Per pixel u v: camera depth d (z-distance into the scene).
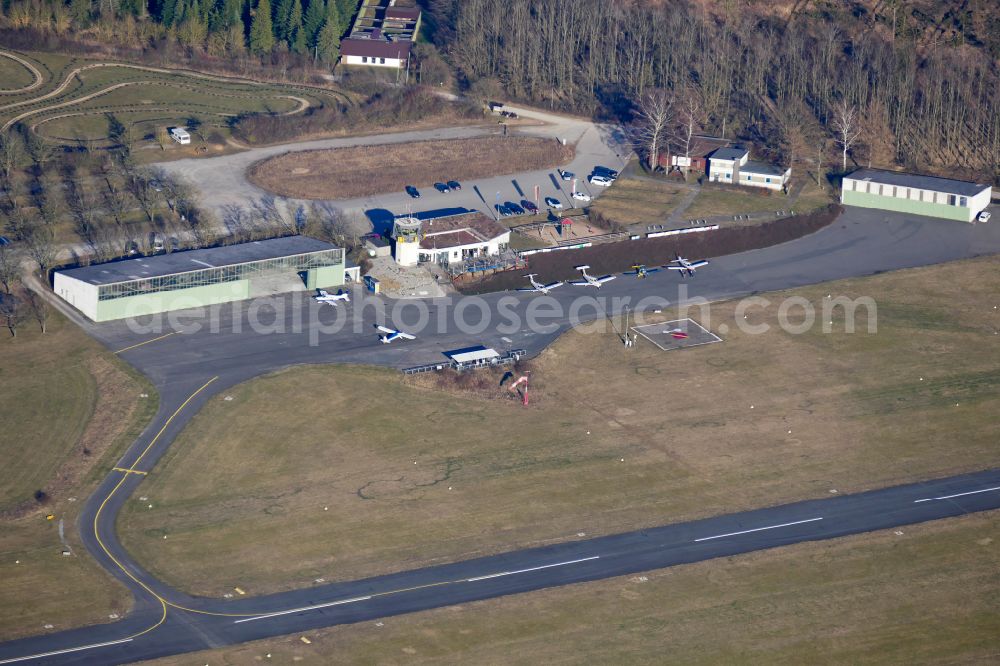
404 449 178.62
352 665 135.88
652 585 150.12
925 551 157.38
